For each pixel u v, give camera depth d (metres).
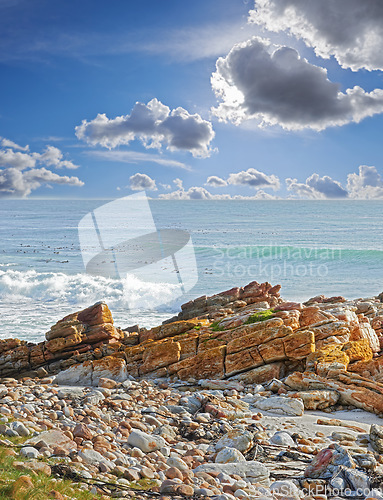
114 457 7.46
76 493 5.61
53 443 7.47
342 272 48.31
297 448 8.97
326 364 13.48
